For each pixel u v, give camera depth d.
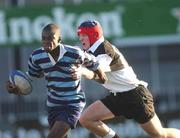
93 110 25.72
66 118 22.95
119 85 25.39
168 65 60.94
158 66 61.09
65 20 52.88
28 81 23.58
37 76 23.62
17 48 59.28
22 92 23.70
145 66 61.03
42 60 22.81
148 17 52.84
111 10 52.97
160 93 54.75
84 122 25.80
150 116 25.84
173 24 52.84
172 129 26.67
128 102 25.53
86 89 55.34
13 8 53.50
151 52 61.03
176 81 60.66
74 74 22.73
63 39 52.47
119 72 25.09
